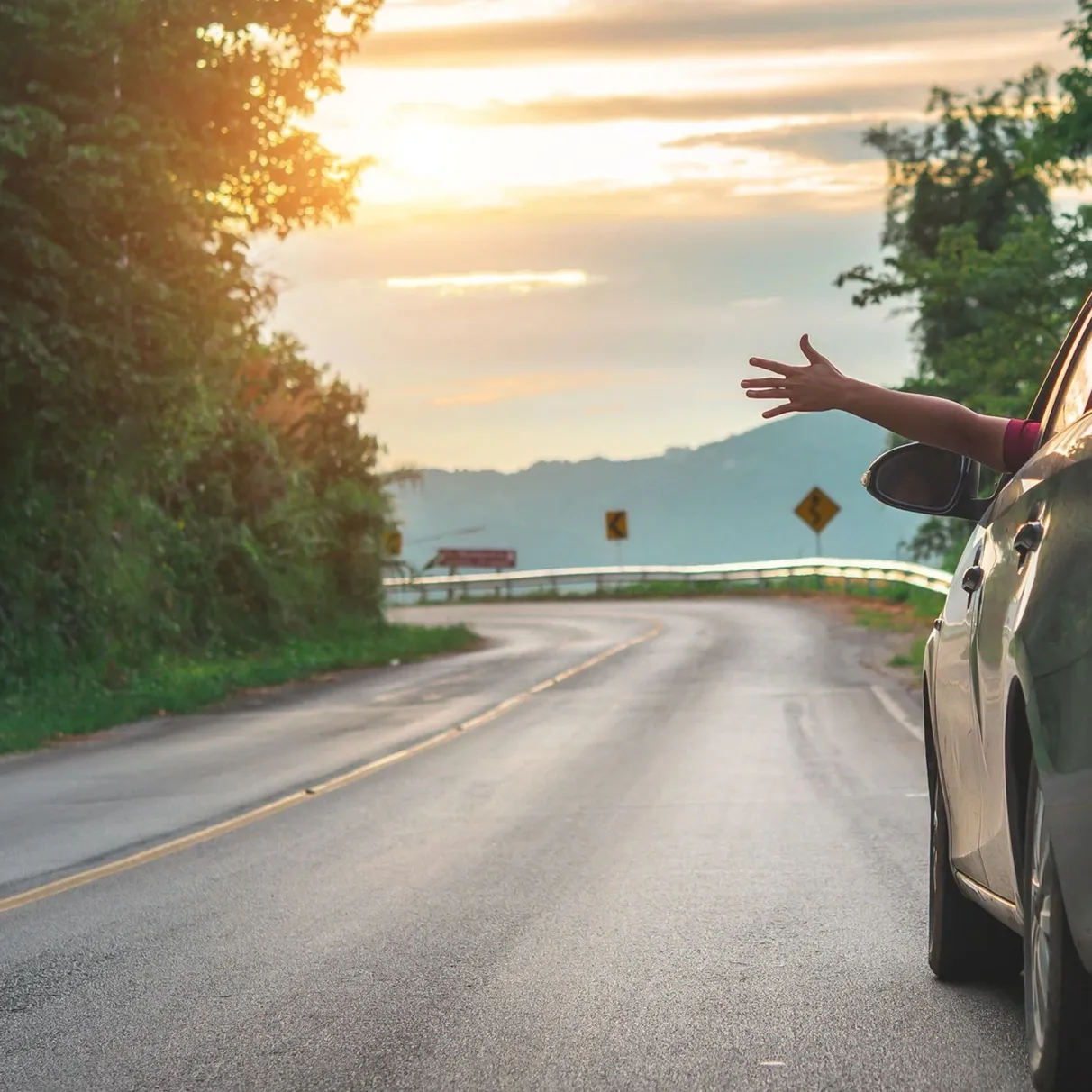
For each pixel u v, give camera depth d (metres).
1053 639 5.46
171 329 35.78
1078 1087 5.93
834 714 28.56
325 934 10.80
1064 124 38.34
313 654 53.09
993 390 51.00
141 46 36.28
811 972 9.17
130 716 34.22
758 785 19.06
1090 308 6.82
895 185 77.88
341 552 64.25
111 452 39.47
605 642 55.72
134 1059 7.76
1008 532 6.71
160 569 48.44
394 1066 7.47
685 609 78.88
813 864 13.17
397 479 66.00
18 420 37.56
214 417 46.47
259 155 40.53
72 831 17.42
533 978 9.23
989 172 76.44
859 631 54.09
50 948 10.77
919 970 9.15
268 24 38.59
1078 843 5.12
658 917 11.02
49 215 34.22
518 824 16.38
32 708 34.16
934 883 8.83
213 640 52.25
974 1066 7.17
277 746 26.95
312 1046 7.88
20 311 33.94
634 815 16.73
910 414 7.04
